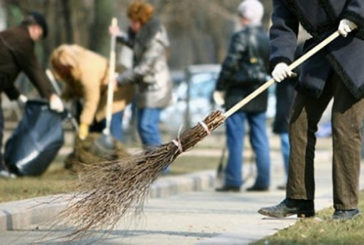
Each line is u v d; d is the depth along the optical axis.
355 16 11.48
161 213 14.88
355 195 11.92
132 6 20.58
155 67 20.59
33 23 18.81
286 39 12.14
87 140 19.31
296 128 12.22
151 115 20.95
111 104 19.88
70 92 20.17
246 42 19.08
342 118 11.84
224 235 11.08
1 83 18.78
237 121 19.41
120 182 11.01
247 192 19.55
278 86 19.56
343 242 10.23
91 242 11.41
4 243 11.70
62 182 17.59
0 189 16.20
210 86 41.62
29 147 19.36
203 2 59.16
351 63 11.68
